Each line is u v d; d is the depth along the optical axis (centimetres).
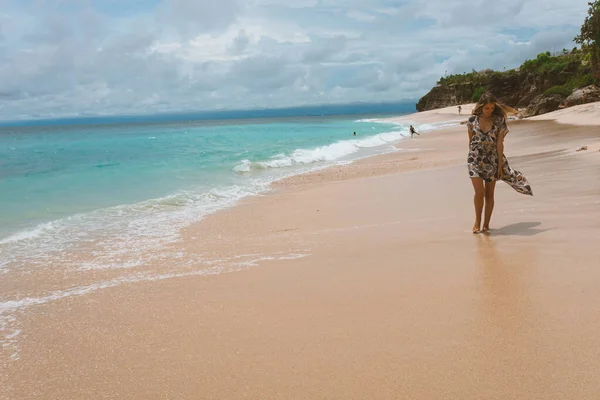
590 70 6581
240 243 656
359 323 321
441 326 305
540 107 5212
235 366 276
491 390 230
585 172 914
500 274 394
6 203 1069
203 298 407
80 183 1371
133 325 357
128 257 613
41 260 612
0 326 378
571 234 498
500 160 541
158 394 253
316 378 255
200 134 4388
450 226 611
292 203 1026
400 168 1612
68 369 291
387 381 246
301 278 441
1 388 271
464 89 12331
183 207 1015
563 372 240
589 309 309
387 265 455
